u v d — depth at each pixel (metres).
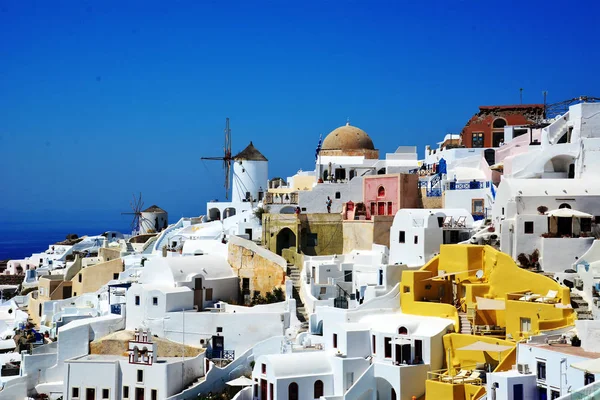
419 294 72.25
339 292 83.12
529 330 63.31
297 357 68.88
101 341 80.94
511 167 87.25
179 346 79.62
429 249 80.06
